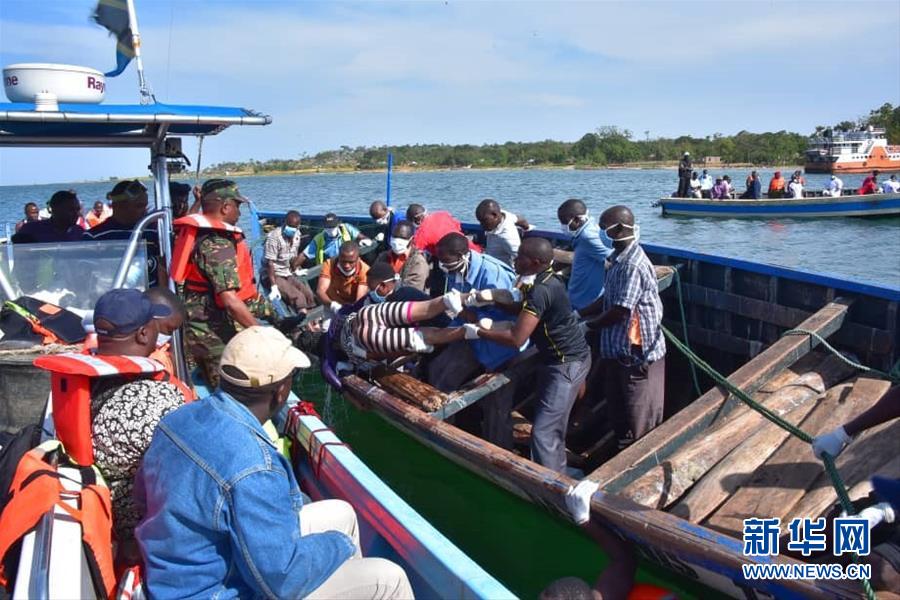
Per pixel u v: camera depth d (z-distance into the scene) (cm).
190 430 225
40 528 227
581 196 4041
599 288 587
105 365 261
